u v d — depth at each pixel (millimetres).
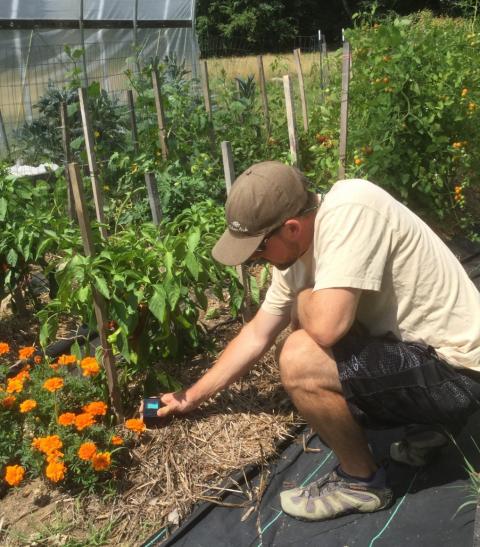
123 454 2621
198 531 2375
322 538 2295
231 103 5828
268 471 2619
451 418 2238
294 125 4184
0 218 3416
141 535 2363
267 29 27922
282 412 2912
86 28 9133
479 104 5441
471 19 7129
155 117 5621
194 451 2676
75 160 5535
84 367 2621
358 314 2258
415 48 5078
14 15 8203
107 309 2691
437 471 2516
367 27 5492
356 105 5234
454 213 5500
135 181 5055
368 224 2084
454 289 2211
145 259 2736
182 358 3150
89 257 2607
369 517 2346
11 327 3689
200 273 2875
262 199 2098
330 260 2090
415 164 5137
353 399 2197
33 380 2717
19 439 2627
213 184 4934
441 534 2240
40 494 2533
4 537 2383
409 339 2229
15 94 8391
